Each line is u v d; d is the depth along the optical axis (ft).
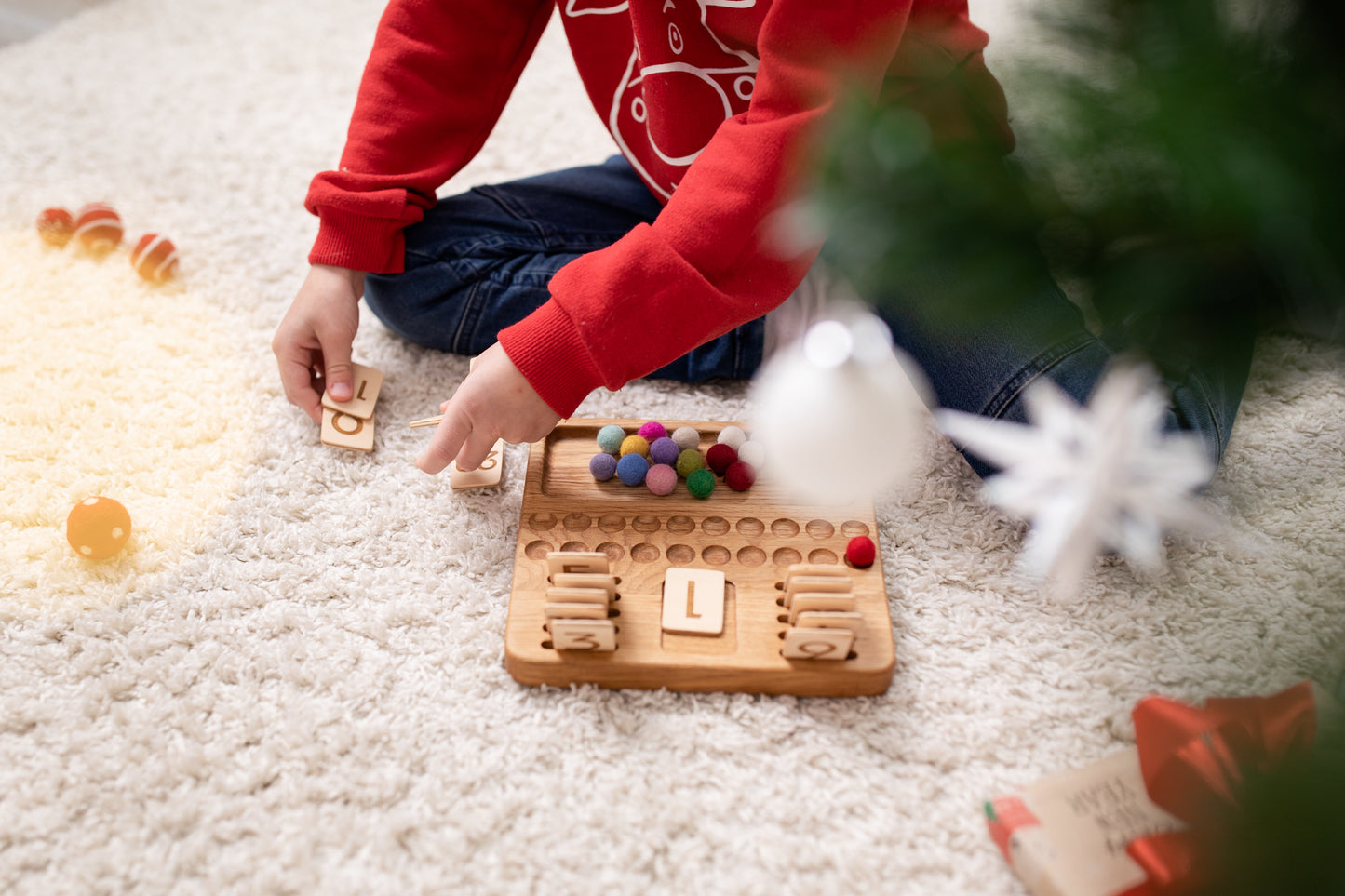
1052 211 2.09
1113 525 3.03
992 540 4.28
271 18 6.37
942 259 2.25
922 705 3.96
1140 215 2.09
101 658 4.02
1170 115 1.98
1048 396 3.10
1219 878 3.37
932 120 2.33
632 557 4.17
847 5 3.65
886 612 4.03
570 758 3.87
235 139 5.64
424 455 4.16
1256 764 3.51
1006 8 2.24
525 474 4.42
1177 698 3.94
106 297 4.96
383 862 3.71
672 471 4.29
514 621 4.02
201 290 5.00
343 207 4.47
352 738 3.89
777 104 3.77
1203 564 4.19
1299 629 4.04
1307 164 1.96
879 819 3.77
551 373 3.97
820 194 2.19
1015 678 4.01
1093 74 2.12
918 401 4.58
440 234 4.67
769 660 3.94
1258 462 4.39
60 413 4.58
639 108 4.62
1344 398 4.53
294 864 3.70
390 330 4.91
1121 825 3.65
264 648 4.06
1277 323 2.44
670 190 4.63
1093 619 4.11
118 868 3.69
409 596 4.17
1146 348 2.71
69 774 3.83
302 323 4.49
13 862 3.70
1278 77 2.07
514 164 5.54
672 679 3.96
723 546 4.20
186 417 4.59
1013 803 3.70
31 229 5.19
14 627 4.09
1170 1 2.07
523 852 3.72
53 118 5.70
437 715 3.94
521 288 4.66
